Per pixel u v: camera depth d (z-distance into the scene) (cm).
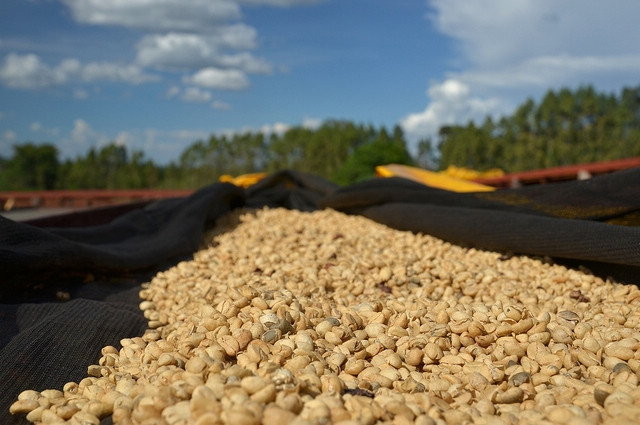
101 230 54
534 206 51
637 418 20
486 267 44
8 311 33
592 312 33
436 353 26
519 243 44
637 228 37
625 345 27
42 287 40
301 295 35
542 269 43
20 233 40
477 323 28
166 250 51
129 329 33
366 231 61
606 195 47
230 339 25
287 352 24
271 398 20
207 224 69
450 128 820
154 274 49
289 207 89
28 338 29
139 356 28
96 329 31
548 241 42
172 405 20
